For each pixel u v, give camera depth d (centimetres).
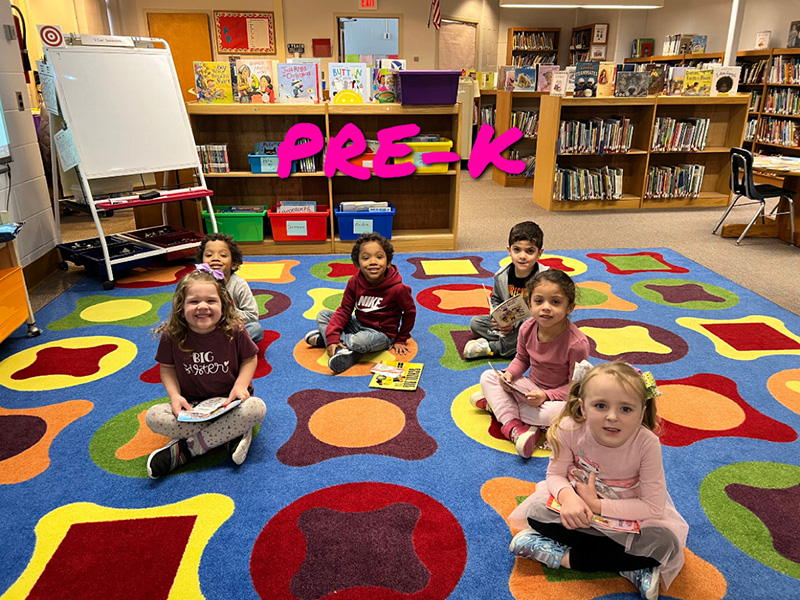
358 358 276
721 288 372
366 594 145
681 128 599
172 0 918
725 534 166
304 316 328
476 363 271
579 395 148
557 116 572
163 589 147
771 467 196
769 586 149
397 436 213
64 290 374
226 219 437
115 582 149
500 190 716
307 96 424
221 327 199
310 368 266
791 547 162
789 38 791
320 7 952
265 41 952
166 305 346
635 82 576
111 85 380
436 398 240
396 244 454
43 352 283
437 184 481
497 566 154
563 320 209
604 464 148
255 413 198
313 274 400
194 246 413
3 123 344
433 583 149
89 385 251
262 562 155
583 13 1136
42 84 380
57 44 374
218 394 207
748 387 249
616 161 635
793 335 302
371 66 427
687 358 277
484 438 212
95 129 372
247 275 398
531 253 260
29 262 379
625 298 355
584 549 150
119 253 398
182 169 443
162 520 171
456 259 434
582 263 425
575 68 584
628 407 138
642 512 143
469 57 1091
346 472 193
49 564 155
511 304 251
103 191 401
